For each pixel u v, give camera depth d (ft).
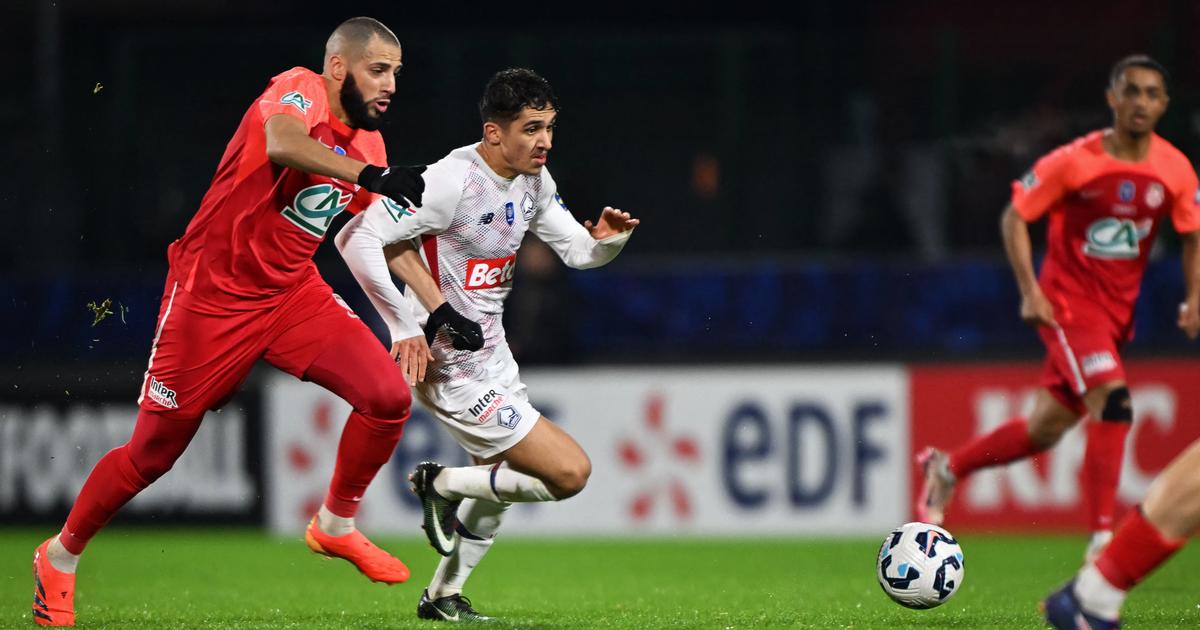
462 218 58.85
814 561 101.71
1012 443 87.20
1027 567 96.43
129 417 123.75
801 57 133.80
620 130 134.10
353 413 59.67
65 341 126.93
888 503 117.70
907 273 128.57
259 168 57.36
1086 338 82.33
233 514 120.57
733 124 133.80
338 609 70.33
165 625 62.28
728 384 118.52
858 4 159.12
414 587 84.79
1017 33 131.95
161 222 132.98
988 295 127.75
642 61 134.00
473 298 60.18
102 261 132.36
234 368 59.77
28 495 121.60
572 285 129.80
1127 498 116.16
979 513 117.50
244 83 134.41
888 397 118.11
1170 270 125.18
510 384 60.95
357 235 57.82
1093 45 131.23
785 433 118.11
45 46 135.85
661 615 66.74
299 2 162.20
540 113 57.77
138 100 134.21
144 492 121.29
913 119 133.18
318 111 57.47
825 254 133.69
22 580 89.66
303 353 59.67
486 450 59.93
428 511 61.00
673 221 134.10
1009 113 132.26
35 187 132.57
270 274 58.95
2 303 126.93
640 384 118.83
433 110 131.85
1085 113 131.23
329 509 61.26
